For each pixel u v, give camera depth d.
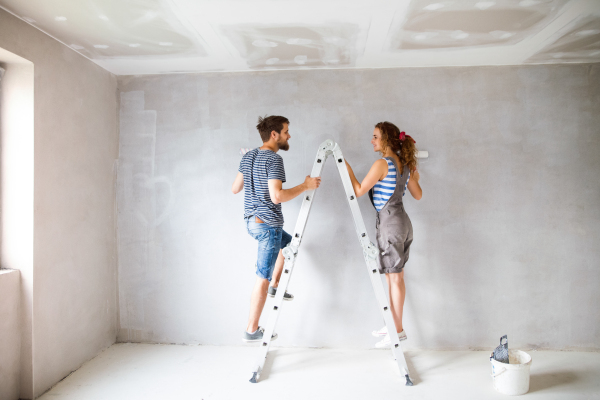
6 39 2.07
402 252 2.63
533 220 2.97
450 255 3.01
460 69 2.97
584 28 2.30
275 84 3.05
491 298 3.00
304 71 3.03
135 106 3.12
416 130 2.99
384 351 3.00
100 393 2.38
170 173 3.12
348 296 3.05
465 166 2.98
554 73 2.94
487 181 2.98
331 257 3.05
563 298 2.96
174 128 3.11
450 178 2.99
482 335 3.01
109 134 3.06
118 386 2.47
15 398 2.26
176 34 2.36
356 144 3.01
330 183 3.04
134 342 3.14
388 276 2.72
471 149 2.98
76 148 2.67
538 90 2.95
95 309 2.91
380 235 2.65
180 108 3.11
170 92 3.11
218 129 3.09
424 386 2.47
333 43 2.50
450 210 3.00
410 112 2.99
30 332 2.28
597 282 2.95
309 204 2.50
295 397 2.35
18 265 2.28
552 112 2.95
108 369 2.69
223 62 2.87
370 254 2.48
